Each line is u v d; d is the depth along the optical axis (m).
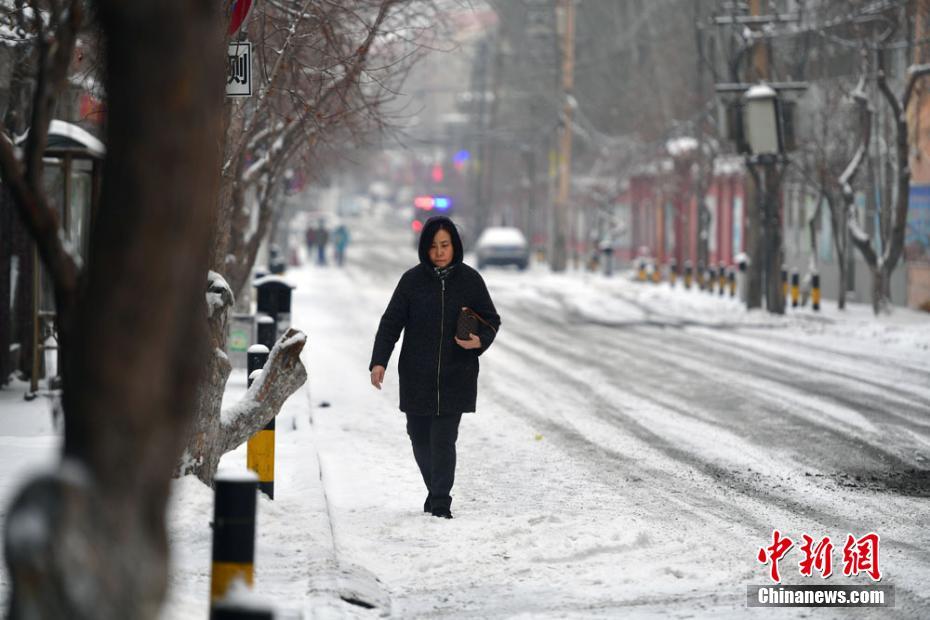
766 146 88.88
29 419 38.47
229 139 31.19
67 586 9.51
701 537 25.88
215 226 28.53
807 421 42.38
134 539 10.14
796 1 93.56
